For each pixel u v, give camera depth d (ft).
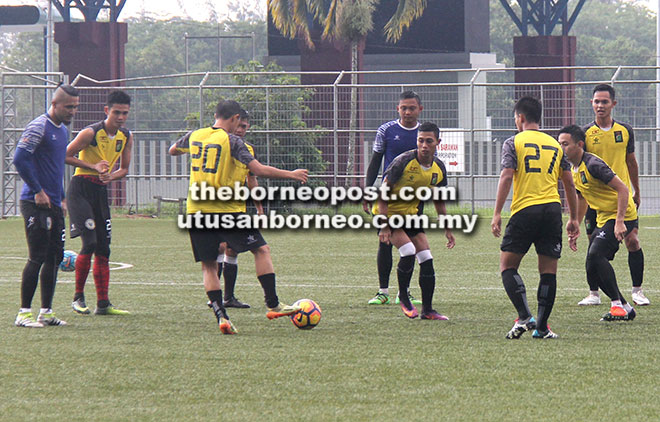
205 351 55.72
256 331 63.41
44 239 64.95
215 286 62.64
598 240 69.62
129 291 85.92
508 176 59.31
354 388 45.93
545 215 59.11
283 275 98.53
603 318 67.67
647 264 105.50
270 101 197.88
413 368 50.47
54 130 65.36
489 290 84.99
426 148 67.56
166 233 159.02
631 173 76.69
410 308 69.72
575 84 179.42
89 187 72.23
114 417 40.86
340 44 244.42
